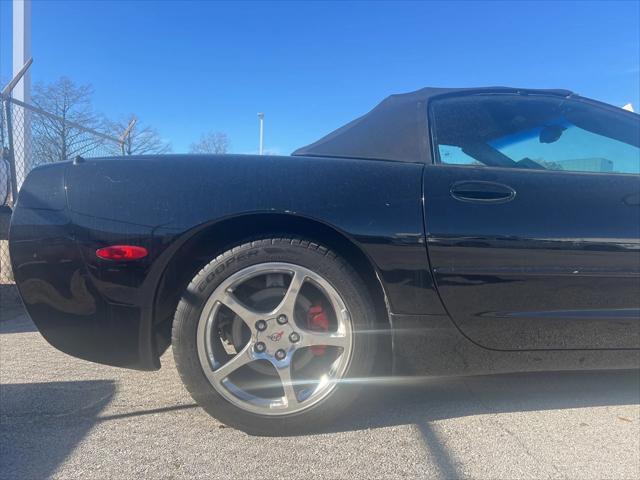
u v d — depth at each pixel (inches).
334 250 77.5
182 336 72.2
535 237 76.0
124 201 71.9
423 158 83.4
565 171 83.0
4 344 126.3
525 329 77.8
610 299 78.9
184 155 78.2
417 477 65.5
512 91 92.6
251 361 73.7
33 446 72.6
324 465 67.9
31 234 70.9
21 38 265.4
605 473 66.9
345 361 74.5
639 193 81.5
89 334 72.4
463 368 78.3
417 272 74.3
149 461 68.4
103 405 87.3
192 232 71.2
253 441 74.1
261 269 73.3
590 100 93.6
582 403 90.2
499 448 73.3
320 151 92.7
